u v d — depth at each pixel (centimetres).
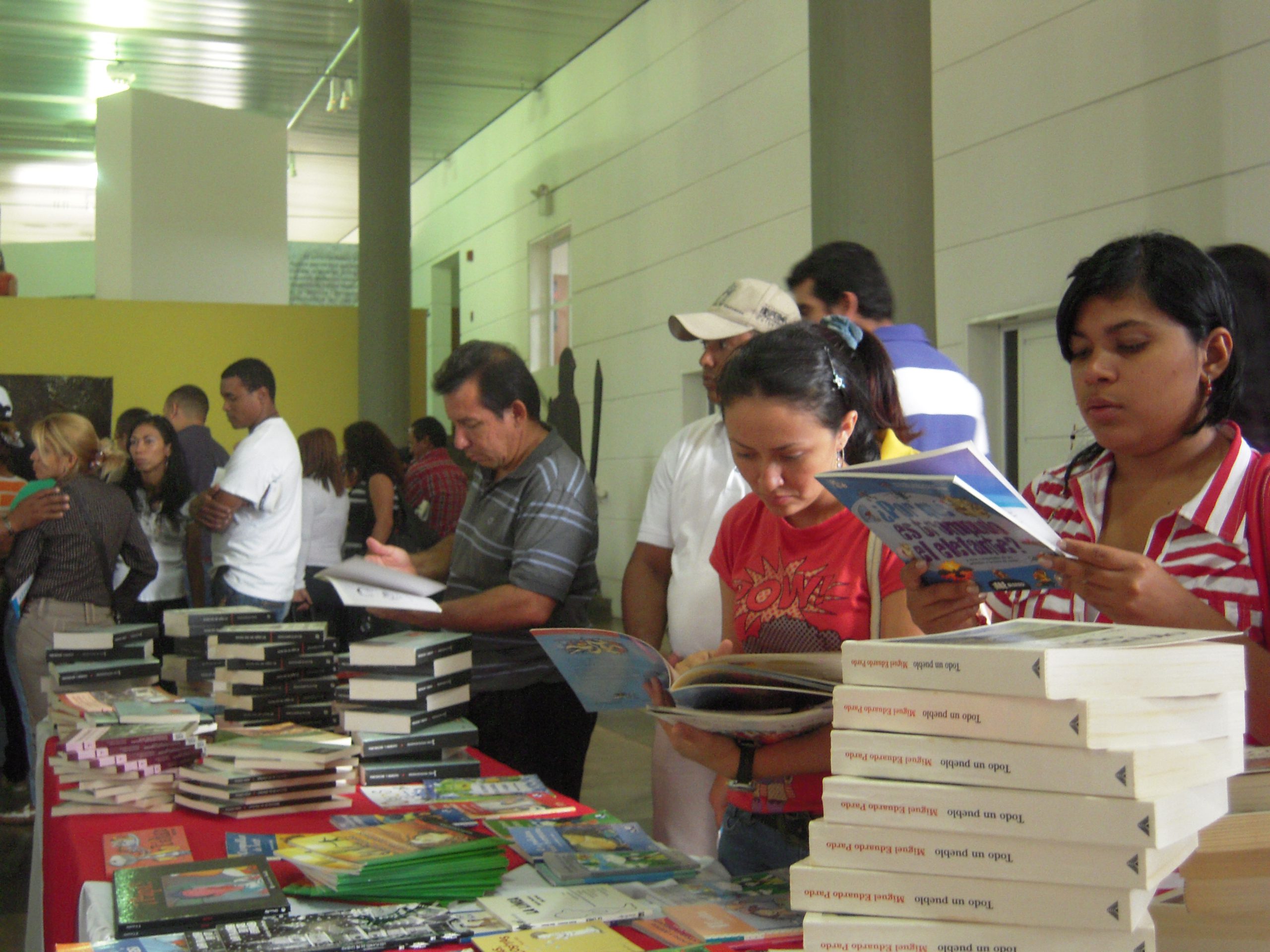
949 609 124
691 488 237
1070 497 144
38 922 223
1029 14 516
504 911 133
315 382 966
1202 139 438
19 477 453
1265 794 90
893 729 86
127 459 479
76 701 231
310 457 518
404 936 124
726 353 233
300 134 1350
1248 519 121
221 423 944
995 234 539
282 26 1024
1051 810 79
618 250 951
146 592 470
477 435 253
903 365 228
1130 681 79
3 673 458
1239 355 124
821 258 240
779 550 158
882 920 85
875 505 115
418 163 1427
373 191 939
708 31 807
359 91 955
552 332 1127
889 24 422
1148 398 123
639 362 919
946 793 83
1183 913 89
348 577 207
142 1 966
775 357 139
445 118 1231
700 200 822
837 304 237
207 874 142
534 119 1125
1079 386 130
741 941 123
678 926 128
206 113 1018
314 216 1703
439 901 139
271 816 183
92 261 1502
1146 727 79
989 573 118
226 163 1030
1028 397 534
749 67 756
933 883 83
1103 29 479
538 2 907
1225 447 129
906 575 125
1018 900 80
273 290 1054
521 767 258
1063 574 110
